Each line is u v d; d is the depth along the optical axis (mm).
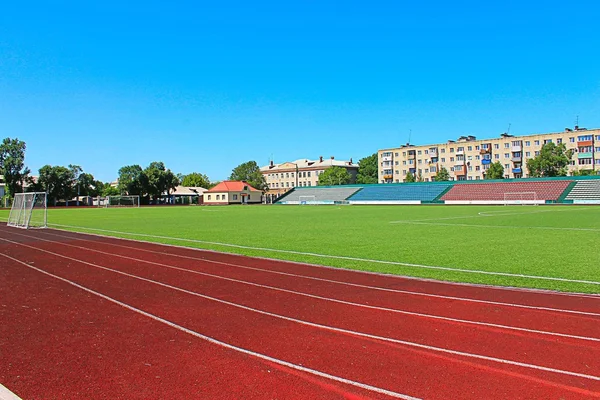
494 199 75812
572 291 9570
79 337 6848
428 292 9727
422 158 117250
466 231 24062
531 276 11234
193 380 5230
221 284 10891
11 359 5938
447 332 6902
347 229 26656
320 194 101062
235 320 7723
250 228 28562
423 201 80875
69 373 5465
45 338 6805
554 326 7141
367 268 12906
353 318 7758
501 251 15930
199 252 17078
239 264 13984
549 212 43281
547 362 5645
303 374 5375
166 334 6973
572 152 91000
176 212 58500
